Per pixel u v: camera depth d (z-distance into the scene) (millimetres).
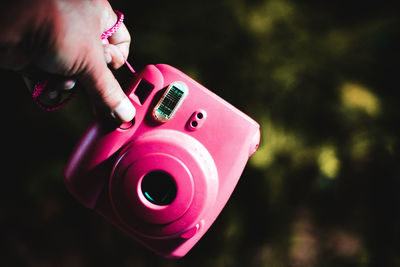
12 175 1195
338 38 1204
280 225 1257
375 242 1374
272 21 1146
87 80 498
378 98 1194
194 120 527
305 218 1439
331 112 1213
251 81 1145
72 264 1253
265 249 1287
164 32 1116
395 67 1311
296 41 1183
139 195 513
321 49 1195
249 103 1155
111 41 539
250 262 1292
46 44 478
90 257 1280
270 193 1196
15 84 1136
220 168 534
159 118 525
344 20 1344
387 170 1359
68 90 519
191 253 1300
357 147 1228
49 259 1237
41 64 490
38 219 1252
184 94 527
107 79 500
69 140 1185
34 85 521
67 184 543
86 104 1115
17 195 1217
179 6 1109
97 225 1291
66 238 1273
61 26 475
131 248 1311
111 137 530
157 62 1119
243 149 535
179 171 511
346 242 1406
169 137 518
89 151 534
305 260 1354
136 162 513
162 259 1307
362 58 1233
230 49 1137
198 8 1102
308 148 1216
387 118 1238
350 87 1166
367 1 1338
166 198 523
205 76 1137
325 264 1354
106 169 533
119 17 529
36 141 1191
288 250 1289
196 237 551
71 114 1115
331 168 1185
